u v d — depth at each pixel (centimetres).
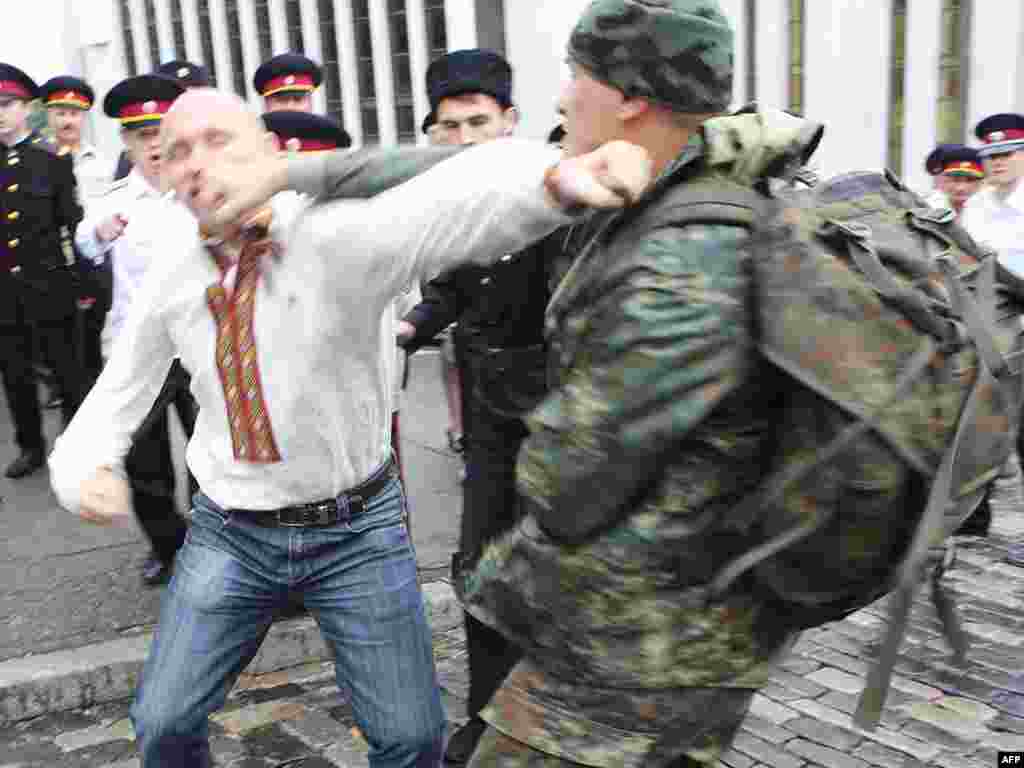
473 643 298
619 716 160
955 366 146
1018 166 567
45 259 602
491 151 171
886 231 159
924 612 409
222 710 359
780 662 170
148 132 395
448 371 625
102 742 344
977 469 150
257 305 205
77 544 505
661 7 157
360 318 204
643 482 151
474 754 174
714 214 148
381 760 235
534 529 164
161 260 218
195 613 227
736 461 151
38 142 615
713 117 163
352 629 231
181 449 626
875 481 141
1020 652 379
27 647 391
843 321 141
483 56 320
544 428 155
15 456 680
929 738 326
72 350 622
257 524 227
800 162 162
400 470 364
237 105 203
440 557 475
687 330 144
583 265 160
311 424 215
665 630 156
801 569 150
